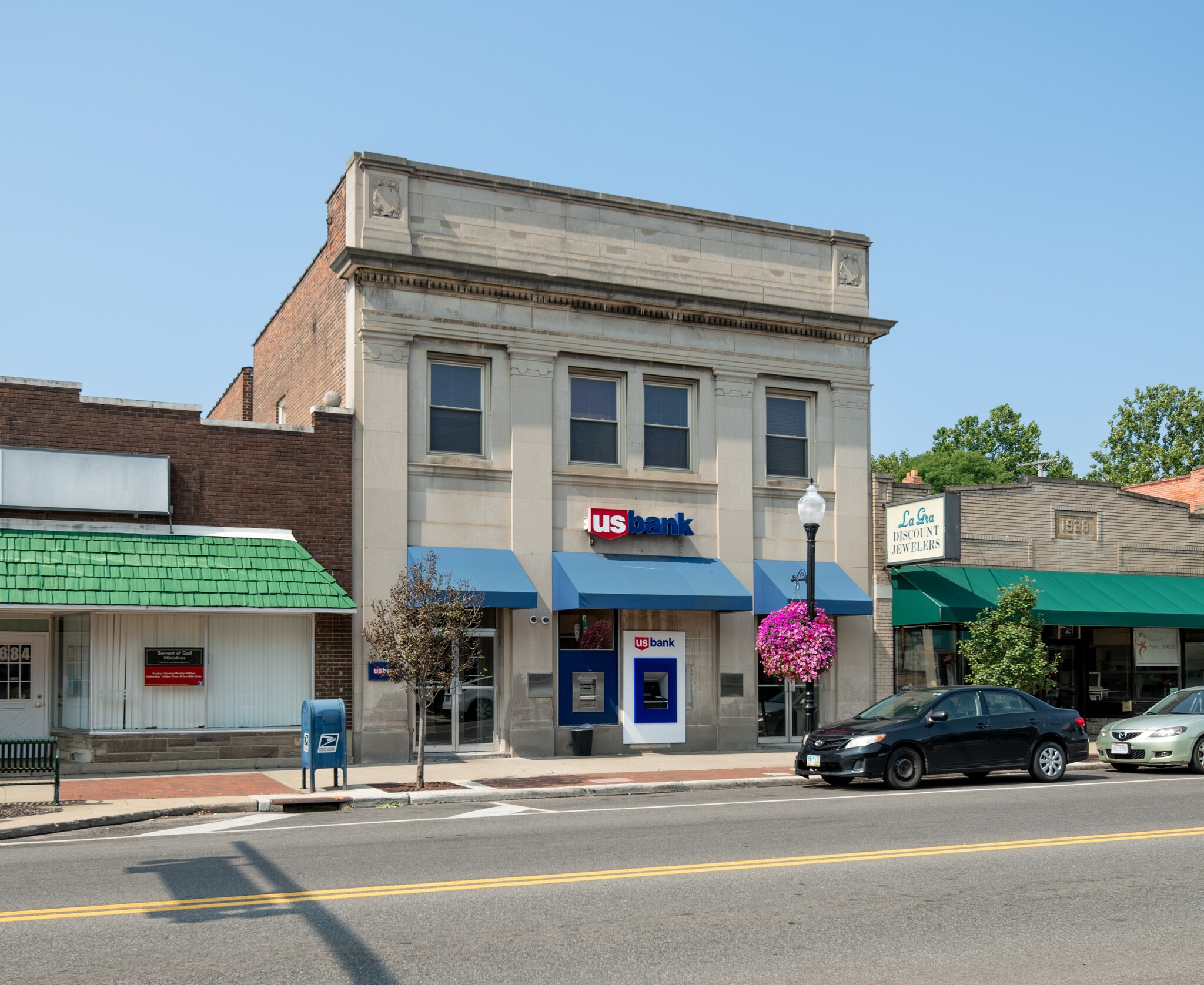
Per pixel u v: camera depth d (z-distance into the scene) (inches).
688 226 1012.5
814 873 417.1
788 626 895.7
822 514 882.1
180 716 803.4
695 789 743.7
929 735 716.0
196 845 495.2
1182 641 1193.4
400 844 491.2
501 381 926.4
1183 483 1392.7
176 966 297.0
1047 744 751.1
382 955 307.3
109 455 793.6
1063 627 1154.7
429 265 892.6
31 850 487.5
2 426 775.1
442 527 894.4
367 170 891.4
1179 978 291.4
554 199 960.3
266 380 1226.6
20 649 824.9
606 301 960.9
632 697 952.9
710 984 283.9
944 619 1005.2
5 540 752.3
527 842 494.9
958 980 288.5
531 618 911.7
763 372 1025.5
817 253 1069.1
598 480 952.3
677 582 935.0
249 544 822.5
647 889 390.3
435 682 738.2
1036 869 426.6
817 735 732.7
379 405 879.7
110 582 757.3
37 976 288.7
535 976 288.8
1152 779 763.4
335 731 698.2
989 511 1103.0
